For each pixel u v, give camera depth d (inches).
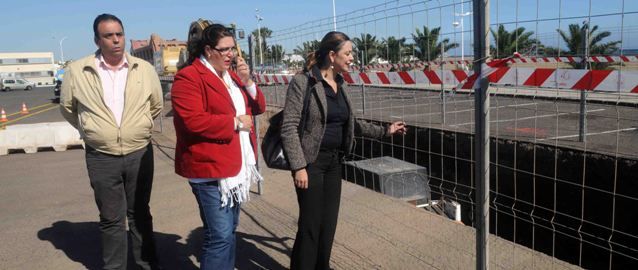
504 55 127.5
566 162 259.8
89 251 166.7
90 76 125.5
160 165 309.7
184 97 108.3
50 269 152.4
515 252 144.3
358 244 156.8
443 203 224.7
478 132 93.4
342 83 119.3
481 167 94.3
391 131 131.3
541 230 273.3
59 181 276.1
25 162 335.9
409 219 177.5
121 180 133.4
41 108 1028.5
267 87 500.1
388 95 491.2
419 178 229.1
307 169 116.6
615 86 111.7
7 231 188.9
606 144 286.7
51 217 206.7
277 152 118.2
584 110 287.3
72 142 384.5
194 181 114.5
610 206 240.2
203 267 118.4
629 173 230.5
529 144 281.4
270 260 150.2
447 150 313.6
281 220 185.9
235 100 119.6
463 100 543.5
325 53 113.3
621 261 235.5
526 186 282.7
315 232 120.3
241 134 118.0
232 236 120.6
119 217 133.7
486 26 88.1
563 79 120.6
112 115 126.6
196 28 138.3
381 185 220.8
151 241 142.4
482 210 96.3
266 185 236.2
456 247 150.3
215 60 112.2
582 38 175.2
